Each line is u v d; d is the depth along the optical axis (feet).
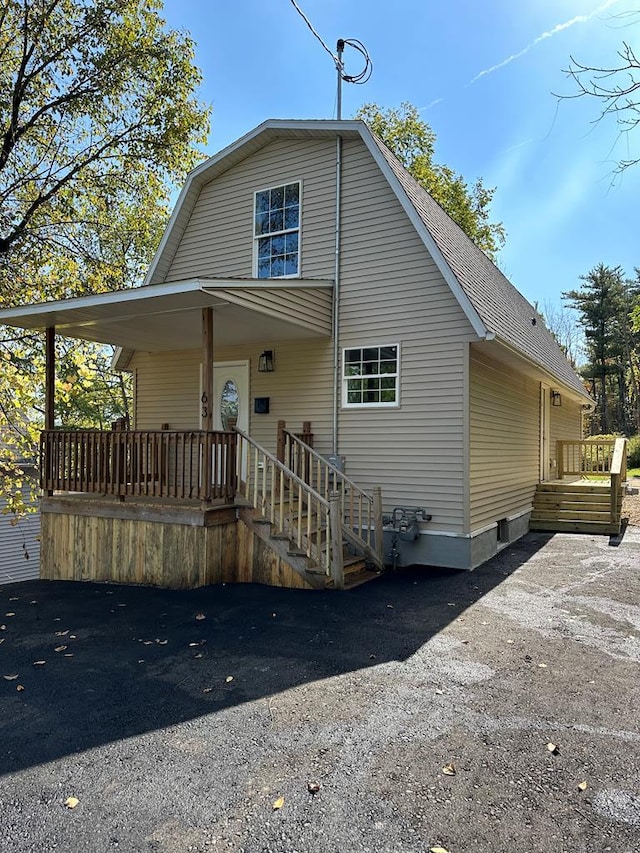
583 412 68.90
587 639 16.44
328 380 30.50
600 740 10.68
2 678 14.15
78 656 15.69
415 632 17.07
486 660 14.80
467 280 28.81
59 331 30.58
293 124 30.91
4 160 43.55
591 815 8.44
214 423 34.42
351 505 26.53
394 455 28.27
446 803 8.71
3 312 27.32
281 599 20.97
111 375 76.28
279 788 9.11
